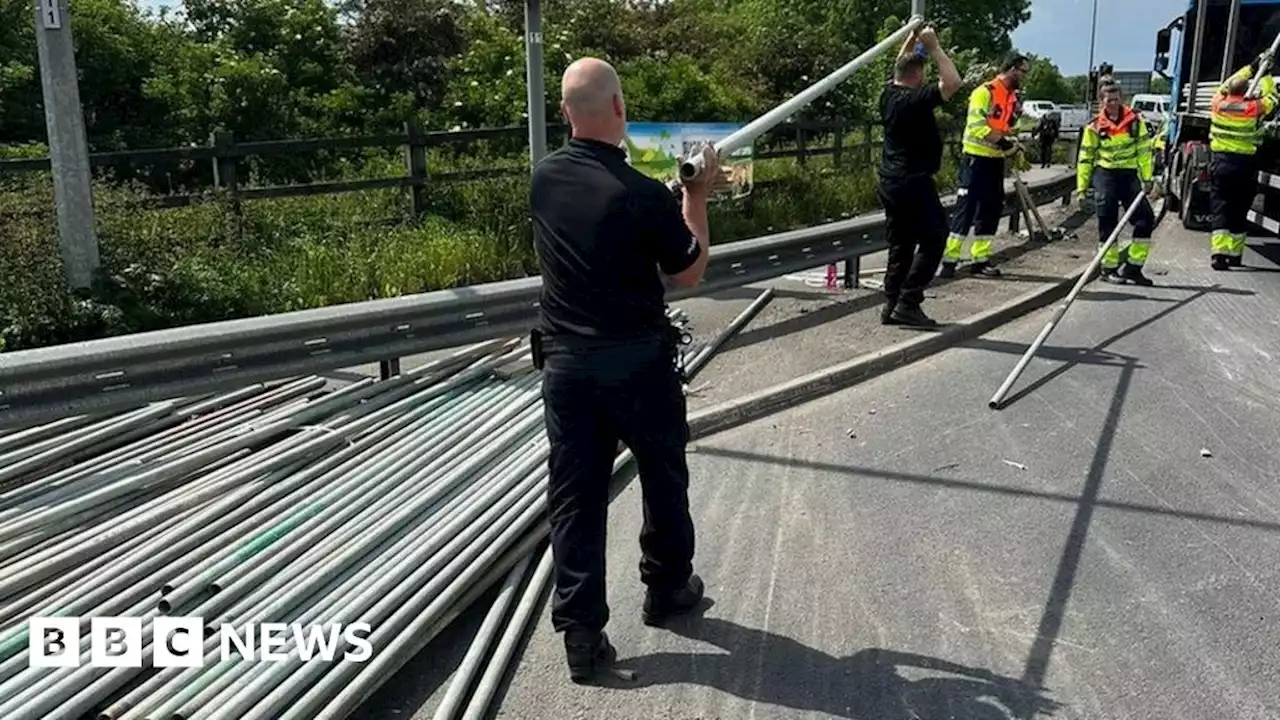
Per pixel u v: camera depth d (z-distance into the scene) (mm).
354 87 17797
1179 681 3418
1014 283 9680
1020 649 3611
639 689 3404
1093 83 23328
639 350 3344
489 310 6430
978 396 6422
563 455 3404
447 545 4035
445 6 19453
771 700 3330
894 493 4957
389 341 5949
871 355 7004
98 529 3996
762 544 4430
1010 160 12188
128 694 3020
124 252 7918
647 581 3750
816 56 22422
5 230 7805
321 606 3531
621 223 3236
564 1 21547
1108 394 6453
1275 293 9477
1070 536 4488
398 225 10500
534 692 3402
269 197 9945
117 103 16891
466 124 16672
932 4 46250
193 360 5148
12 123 15469
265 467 4547
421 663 3590
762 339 7656
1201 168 13234
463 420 5375
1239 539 4457
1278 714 3242
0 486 4465
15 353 4609
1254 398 6383
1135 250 9805
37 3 7129
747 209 13680
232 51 16953
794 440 5688
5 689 2990
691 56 21391
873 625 3773
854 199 15539
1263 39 13867
